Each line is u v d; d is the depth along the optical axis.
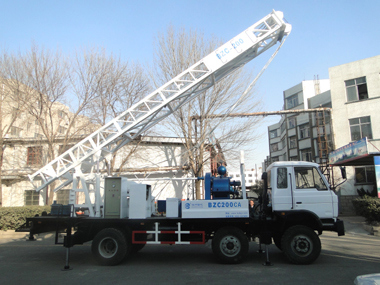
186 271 6.55
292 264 7.04
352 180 21.16
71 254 8.81
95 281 5.83
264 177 7.72
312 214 7.08
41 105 17.17
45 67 16.73
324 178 7.40
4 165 19.72
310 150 29.31
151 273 6.42
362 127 21.53
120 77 17.95
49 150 18.44
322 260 7.42
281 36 9.19
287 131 34.88
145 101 8.74
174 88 12.27
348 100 22.34
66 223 7.57
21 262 7.68
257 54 9.46
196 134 17.12
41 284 5.66
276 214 7.19
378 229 11.66
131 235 7.50
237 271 6.45
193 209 7.26
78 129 18.00
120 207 7.52
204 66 9.02
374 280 3.32
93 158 8.64
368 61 21.77
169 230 7.35
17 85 16.70
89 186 9.09
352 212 20.34
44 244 10.62
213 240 7.13
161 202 8.05
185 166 18.41
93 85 17.42
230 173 18.30
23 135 23.25
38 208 13.81
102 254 7.23
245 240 7.02
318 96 27.97
